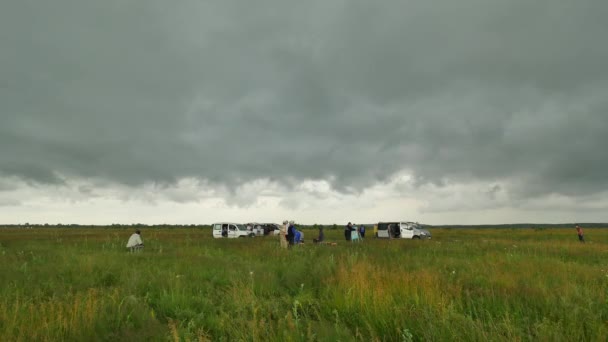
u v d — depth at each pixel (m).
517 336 4.60
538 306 6.19
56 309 5.92
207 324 5.96
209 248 19.67
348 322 5.79
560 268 10.62
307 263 12.84
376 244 24.48
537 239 34.28
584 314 5.35
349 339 4.76
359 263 10.75
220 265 12.37
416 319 5.26
